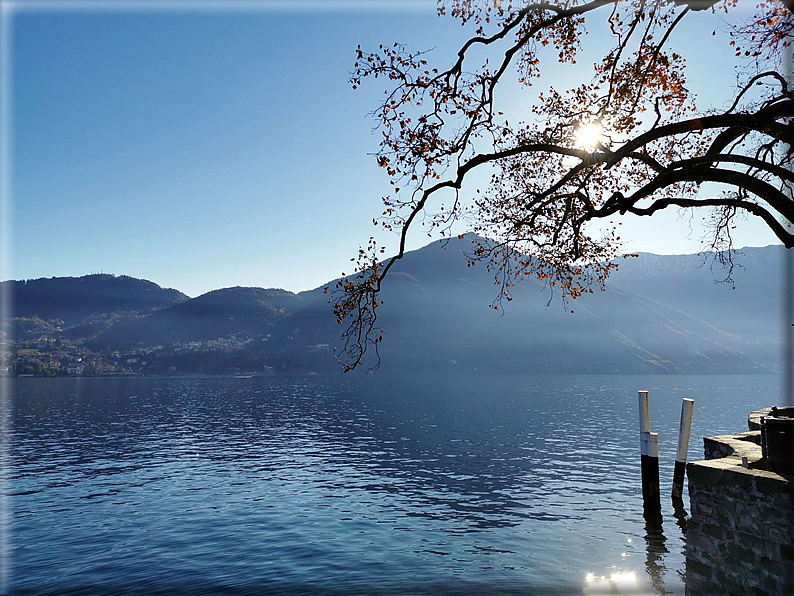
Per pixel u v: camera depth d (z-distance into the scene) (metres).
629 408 97.94
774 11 9.19
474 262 13.16
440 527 24.59
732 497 8.82
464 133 10.89
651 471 25.66
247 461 47.28
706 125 9.05
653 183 10.08
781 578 7.93
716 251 14.05
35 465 46.62
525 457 44.94
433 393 154.25
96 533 25.20
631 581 17.31
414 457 46.69
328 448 54.41
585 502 28.34
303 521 26.34
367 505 29.41
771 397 125.12
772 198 9.01
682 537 21.67
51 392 183.25
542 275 13.01
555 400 120.88
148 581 18.72
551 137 13.09
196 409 112.75
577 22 11.02
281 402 131.12
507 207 13.16
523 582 17.58
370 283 10.25
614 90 11.88
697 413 85.19
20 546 23.28
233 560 20.72
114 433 71.69
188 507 30.09
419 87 10.47
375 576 18.58
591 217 11.63
